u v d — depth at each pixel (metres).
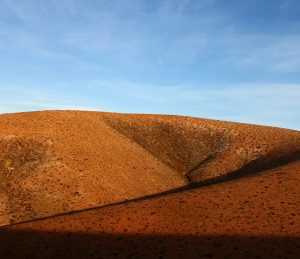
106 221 23.91
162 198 26.38
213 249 21.20
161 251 21.42
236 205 24.61
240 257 20.41
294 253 20.19
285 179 27.30
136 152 48.09
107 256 21.42
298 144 48.91
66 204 35.34
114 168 42.19
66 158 41.09
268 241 21.27
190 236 22.31
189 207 24.84
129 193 39.16
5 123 46.16
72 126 48.38
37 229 23.69
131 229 23.19
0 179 37.72
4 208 34.34
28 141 42.66
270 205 24.31
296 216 23.02
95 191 37.66
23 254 22.00
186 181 47.03
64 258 21.59
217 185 28.00
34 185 36.97
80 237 22.81
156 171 45.78
